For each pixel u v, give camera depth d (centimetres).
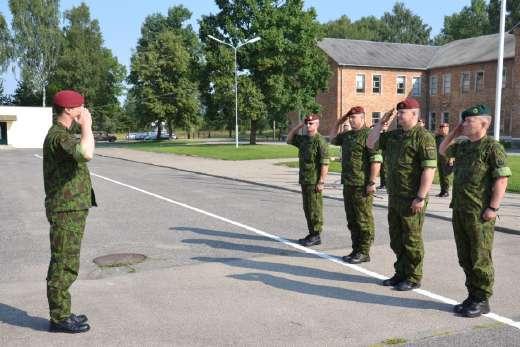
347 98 4950
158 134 6469
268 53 4162
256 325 474
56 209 445
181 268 666
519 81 4197
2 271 657
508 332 457
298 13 4262
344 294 563
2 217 1052
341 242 813
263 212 1110
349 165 674
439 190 1456
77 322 462
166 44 6144
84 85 6775
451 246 790
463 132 500
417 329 464
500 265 680
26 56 6406
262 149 3609
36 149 4753
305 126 779
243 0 4181
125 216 1055
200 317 495
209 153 3309
